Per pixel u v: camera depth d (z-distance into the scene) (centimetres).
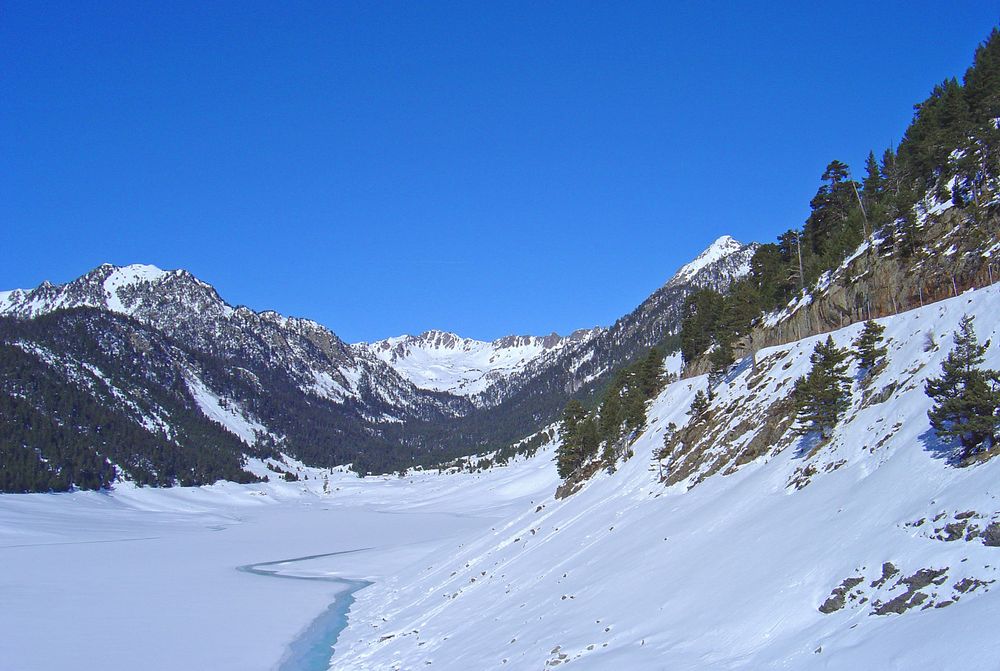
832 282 5497
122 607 5522
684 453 5250
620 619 2631
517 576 4378
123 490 17875
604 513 5109
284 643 4397
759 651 1875
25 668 3834
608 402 9306
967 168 4512
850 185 7700
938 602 1625
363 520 14812
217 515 16650
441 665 3042
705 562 2817
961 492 2012
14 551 9125
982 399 2230
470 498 17500
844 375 4134
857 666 1527
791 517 2808
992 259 3844
